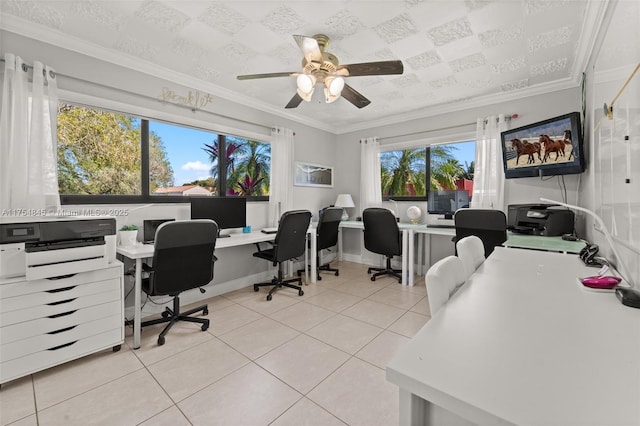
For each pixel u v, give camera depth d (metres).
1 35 1.89
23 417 1.37
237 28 2.05
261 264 3.66
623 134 1.33
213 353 1.94
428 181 4.07
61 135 2.33
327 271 4.14
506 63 2.53
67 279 1.78
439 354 0.59
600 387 0.48
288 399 1.49
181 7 1.83
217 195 3.29
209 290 3.10
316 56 1.97
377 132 4.39
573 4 1.77
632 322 0.76
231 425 1.32
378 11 1.87
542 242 2.18
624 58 1.31
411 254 3.44
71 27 2.02
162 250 2.01
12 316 1.60
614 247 1.24
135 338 2.00
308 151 4.32
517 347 0.62
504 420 0.42
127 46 2.27
